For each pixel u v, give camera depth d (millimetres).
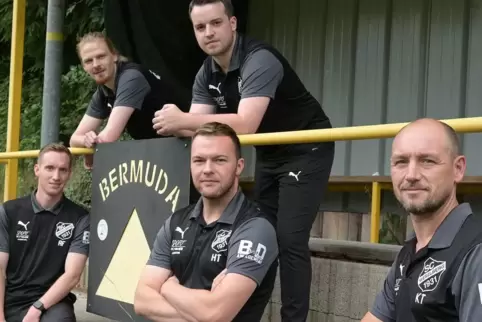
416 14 5707
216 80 3297
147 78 3953
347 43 6172
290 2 6602
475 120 2150
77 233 3873
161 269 2889
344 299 3672
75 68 8547
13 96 5402
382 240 5582
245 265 2658
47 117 5344
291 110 3211
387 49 5895
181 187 3189
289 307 3113
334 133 2631
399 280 2123
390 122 5867
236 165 2820
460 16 5426
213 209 2828
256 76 3027
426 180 2045
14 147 5359
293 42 6598
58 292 3734
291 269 3115
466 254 1936
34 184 8664
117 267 3582
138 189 3471
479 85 5305
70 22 8508
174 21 5598
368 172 5859
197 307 2635
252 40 3168
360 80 6074
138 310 2852
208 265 2748
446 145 2055
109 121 3818
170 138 3275
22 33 5484
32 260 3850
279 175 3240
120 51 5664
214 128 2814
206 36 3125
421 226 2096
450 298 1944
